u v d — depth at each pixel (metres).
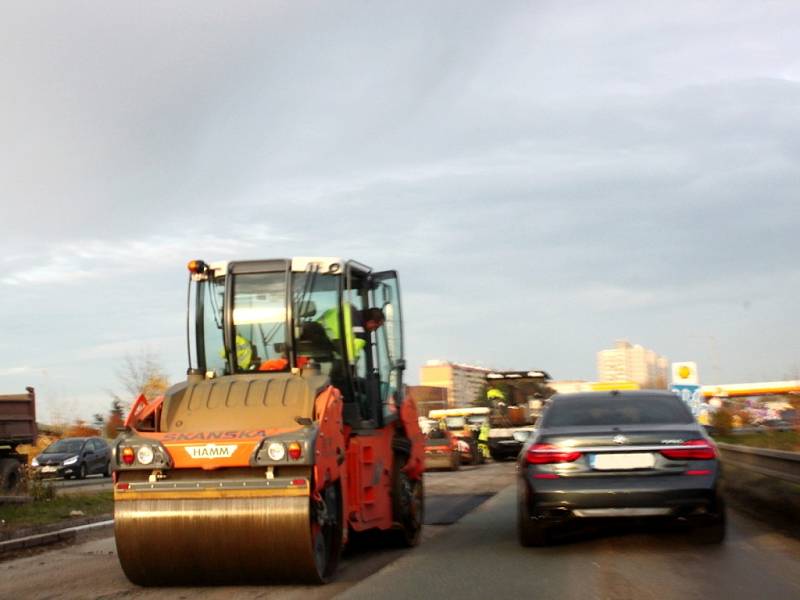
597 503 9.20
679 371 25.25
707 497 9.22
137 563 8.30
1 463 22.09
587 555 9.59
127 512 8.23
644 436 9.34
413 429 12.12
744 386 46.66
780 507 12.75
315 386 8.96
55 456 32.50
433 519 14.30
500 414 37.94
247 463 8.08
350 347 10.35
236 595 8.18
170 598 8.12
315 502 8.30
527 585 8.08
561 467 9.34
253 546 8.09
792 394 31.98
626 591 7.68
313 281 10.42
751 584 7.89
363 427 10.43
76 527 13.39
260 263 10.39
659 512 9.15
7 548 11.13
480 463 36.19
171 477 8.30
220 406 9.00
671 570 8.60
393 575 8.85
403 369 11.96
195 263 10.44
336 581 8.77
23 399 23.02
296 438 8.07
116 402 47.72
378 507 10.42
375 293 11.93
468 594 7.76
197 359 10.47
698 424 9.93
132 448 8.25
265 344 10.24
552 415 10.38
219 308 10.49
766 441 28.62
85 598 8.16
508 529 12.45
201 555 8.20
